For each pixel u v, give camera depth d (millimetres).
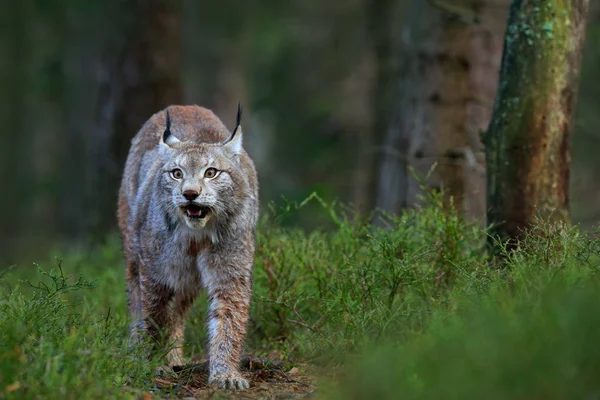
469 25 17594
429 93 17688
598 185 32719
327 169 37125
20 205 46531
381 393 7516
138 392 9016
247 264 10578
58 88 41656
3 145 45812
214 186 10242
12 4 45094
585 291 8055
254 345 12031
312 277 12062
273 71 43750
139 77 22125
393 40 27078
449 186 16844
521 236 11789
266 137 42656
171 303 11148
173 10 22359
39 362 8500
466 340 7645
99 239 19297
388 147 17391
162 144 10758
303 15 42344
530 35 11766
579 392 6941
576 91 11961
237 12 40625
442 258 11445
